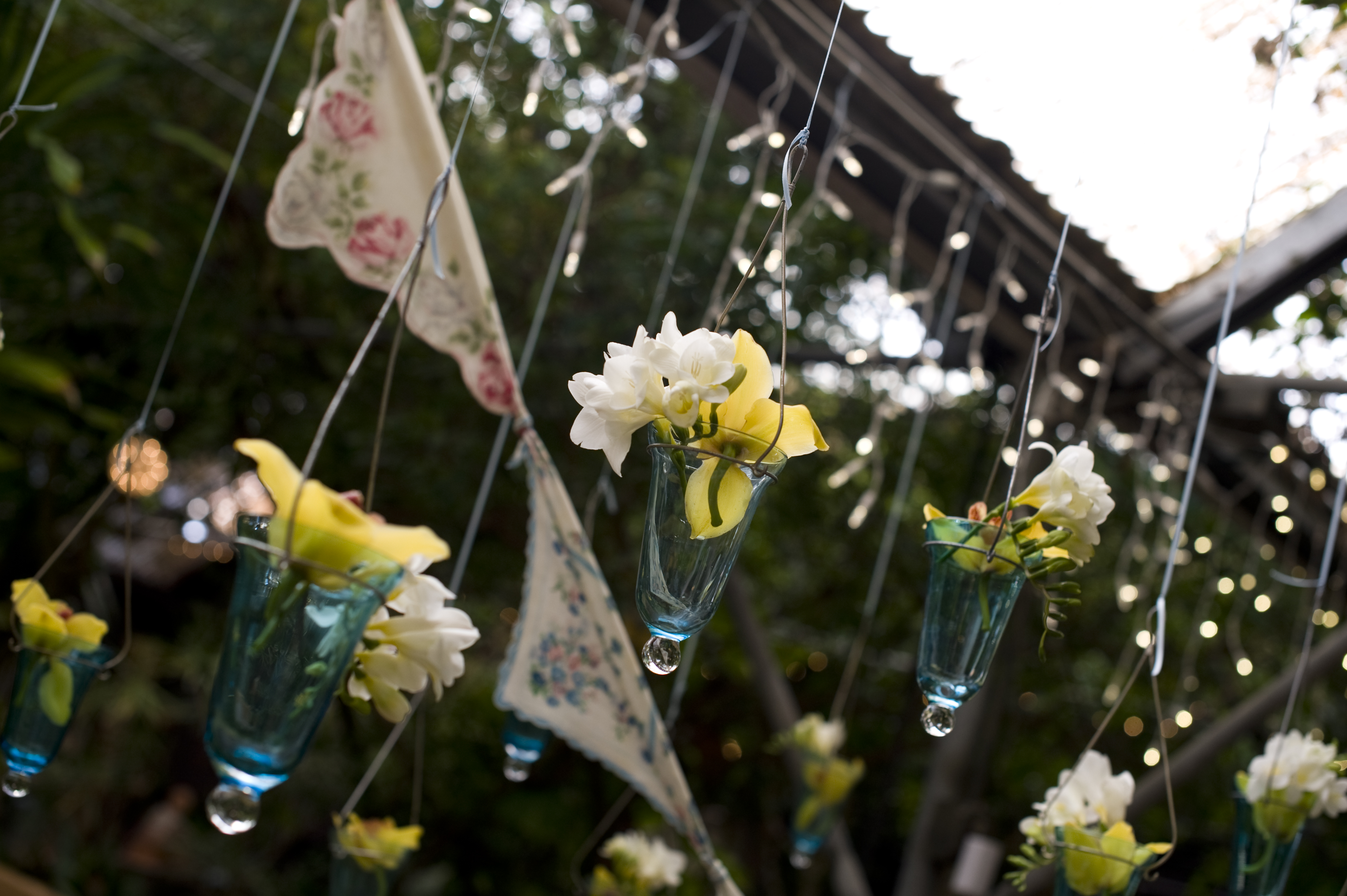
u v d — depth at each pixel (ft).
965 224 9.33
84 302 13.28
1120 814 3.88
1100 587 15.97
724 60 8.29
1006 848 16.39
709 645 17.03
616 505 5.87
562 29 6.87
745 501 2.76
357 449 14.15
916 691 15.14
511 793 16.83
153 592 20.84
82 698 3.87
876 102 8.39
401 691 3.98
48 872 14.89
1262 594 15.66
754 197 7.54
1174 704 15.61
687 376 2.68
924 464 15.40
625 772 5.08
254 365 14.43
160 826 17.84
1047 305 3.27
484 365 5.05
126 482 4.03
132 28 11.91
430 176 4.92
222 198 4.54
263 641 2.67
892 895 18.26
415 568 3.16
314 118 4.75
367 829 5.14
